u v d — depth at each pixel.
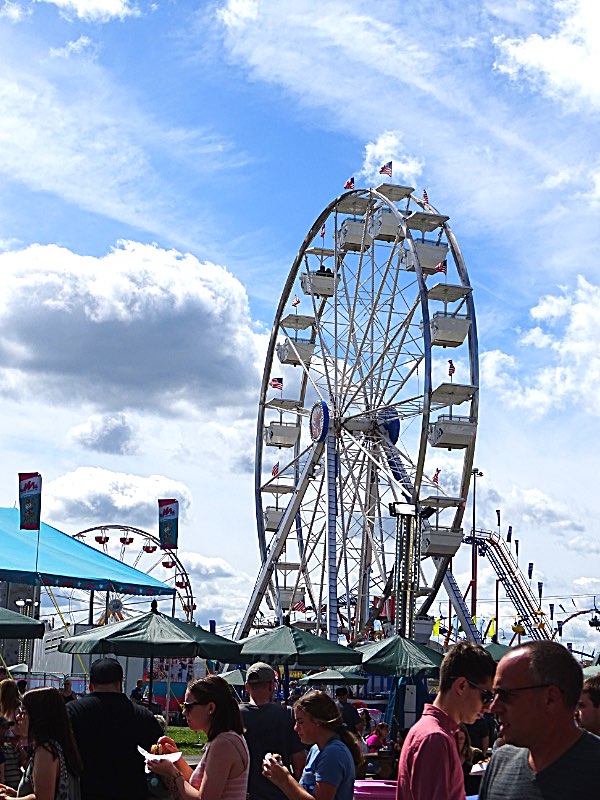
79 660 44.56
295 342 58.56
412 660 27.66
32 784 8.72
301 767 10.62
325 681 36.94
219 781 8.32
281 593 55.38
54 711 8.84
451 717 6.98
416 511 36.94
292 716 10.84
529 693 4.90
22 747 12.45
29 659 45.44
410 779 6.74
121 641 26.06
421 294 49.16
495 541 89.44
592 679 7.96
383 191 54.22
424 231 54.06
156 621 27.12
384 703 40.59
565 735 4.92
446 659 7.07
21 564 35.22
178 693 54.31
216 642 27.39
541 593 82.31
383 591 47.25
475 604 86.62
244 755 8.54
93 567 37.75
